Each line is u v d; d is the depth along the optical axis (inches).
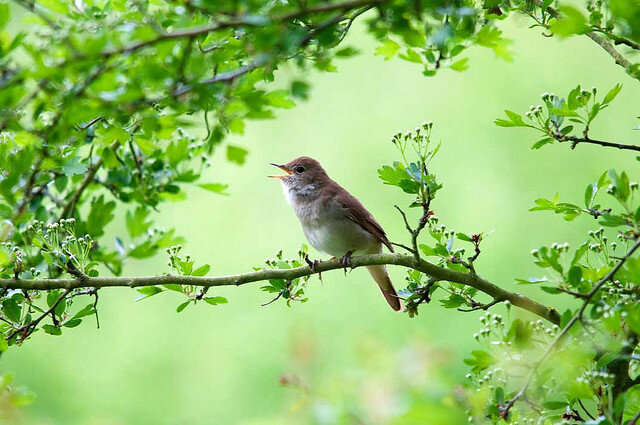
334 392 239.1
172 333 610.9
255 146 683.4
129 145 402.3
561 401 261.4
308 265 358.3
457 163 645.9
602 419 243.3
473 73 673.6
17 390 293.3
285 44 232.2
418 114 671.8
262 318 606.5
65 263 344.8
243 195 667.4
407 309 346.6
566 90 652.7
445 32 251.4
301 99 253.8
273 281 358.3
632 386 292.5
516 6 334.3
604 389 267.6
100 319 619.2
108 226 607.5
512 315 324.2
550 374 257.8
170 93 241.0
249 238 649.6
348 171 665.0
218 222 658.2
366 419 218.4
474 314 549.3
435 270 329.1
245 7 237.8
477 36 310.0
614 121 641.6
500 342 265.7
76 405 581.3
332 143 677.3
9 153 342.6
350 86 697.0
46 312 340.2
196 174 419.5
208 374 593.6
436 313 555.8
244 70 247.8
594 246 301.4
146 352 604.7
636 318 236.5
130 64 264.5
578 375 265.1
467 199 630.5
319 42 250.1
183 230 658.2
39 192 422.0
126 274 608.1
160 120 269.6
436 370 222.7
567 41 669.9
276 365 580.1
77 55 221.3
